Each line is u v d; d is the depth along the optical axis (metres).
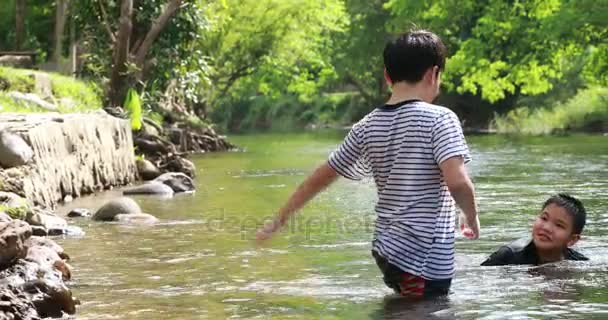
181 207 12.31
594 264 7.00
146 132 20.75
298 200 5.78
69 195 13.34
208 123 35.69
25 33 37.12
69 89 22.75
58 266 6.93
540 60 37.12
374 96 61.53
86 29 26.30
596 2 33.97
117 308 5.88
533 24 37.16
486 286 6.17
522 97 46.97
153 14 25.16
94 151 14.95
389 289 6.25
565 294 5.92
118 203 11.02
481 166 19.11
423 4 42.34
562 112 39.28
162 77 26.09
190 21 26.09
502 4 37.66
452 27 46.84
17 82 20.59
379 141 5.64
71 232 9.57
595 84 40.62
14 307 5.50
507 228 9.59
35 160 11.79
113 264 7.65
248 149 29.30
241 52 44.50
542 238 7.05
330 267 7.32
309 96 66.00
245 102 67.25
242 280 6.80
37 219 9.59
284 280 6.77
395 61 5.71
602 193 13.27
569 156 22.08
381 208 5.70
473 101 49.41
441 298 5.64
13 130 11.87
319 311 5.61
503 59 41.66
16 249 6.54
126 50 23.78
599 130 37.72
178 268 7.41
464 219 5.49
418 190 5.55
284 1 43.81
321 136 41.56
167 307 5.88
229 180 17.05
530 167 18.69
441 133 5.48
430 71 5.71
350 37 57.47
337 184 15.02
